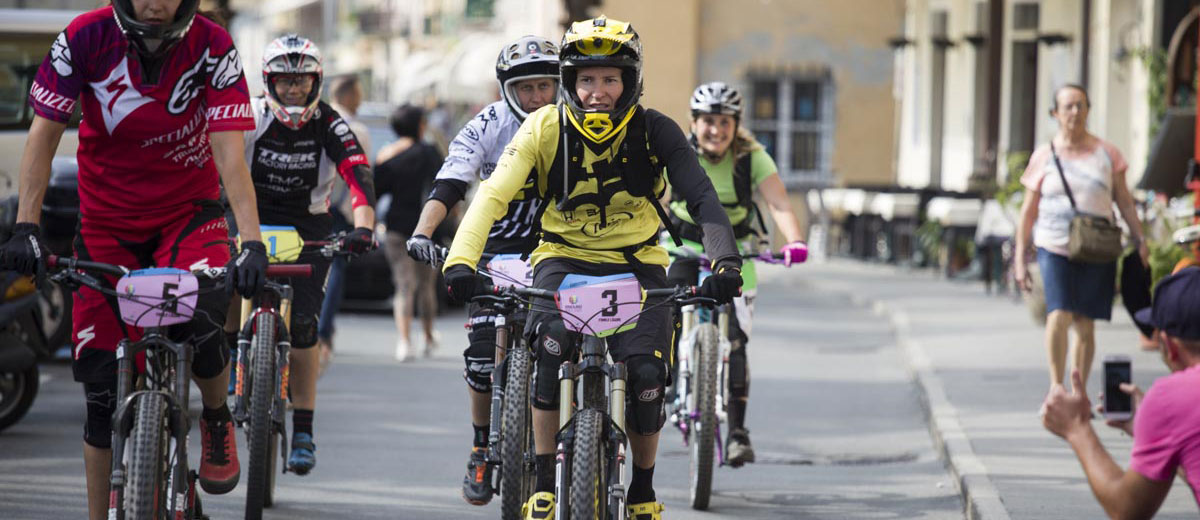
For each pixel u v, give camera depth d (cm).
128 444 1122
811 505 1705
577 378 1192
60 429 2098
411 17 12406
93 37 1164
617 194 1177
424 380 2662
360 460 1916
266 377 1479
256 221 1159
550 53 1396
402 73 11225
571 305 1147
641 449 1206
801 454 2041
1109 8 4156
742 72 7388
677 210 1753
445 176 1321
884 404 2497
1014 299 4159
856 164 7450
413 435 2114
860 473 1909
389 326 3562
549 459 1199
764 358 3105
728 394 1761
